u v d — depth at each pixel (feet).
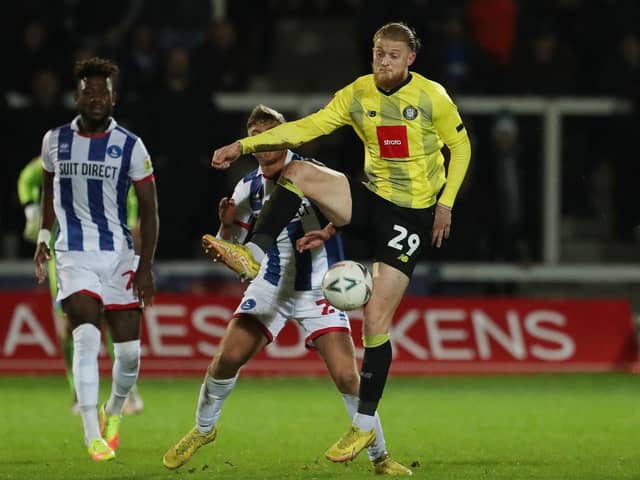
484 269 154.51
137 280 77.71
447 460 78.84
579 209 163.73
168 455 72.43
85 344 75.31
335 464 76.18
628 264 164.96
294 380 133.69
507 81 160.04
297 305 72.02
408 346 140.97
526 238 158.61
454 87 157.69
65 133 76.64
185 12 172.76
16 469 73.41
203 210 151.53
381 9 158.71
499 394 121.70
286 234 71.46
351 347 72.18
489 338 142.72
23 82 154.81
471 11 164.76
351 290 67.10
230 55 158.40
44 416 102.06
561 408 110.11
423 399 117.08
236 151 67.67
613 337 145.69
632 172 162.30
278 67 189.47
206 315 138.82
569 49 164.25
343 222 69.72
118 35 162.09
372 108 69.10
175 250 150.10
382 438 70.90
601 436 91.86
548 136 159.33
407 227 69.36
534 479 70.28
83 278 75.97
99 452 74.49
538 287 163.94
